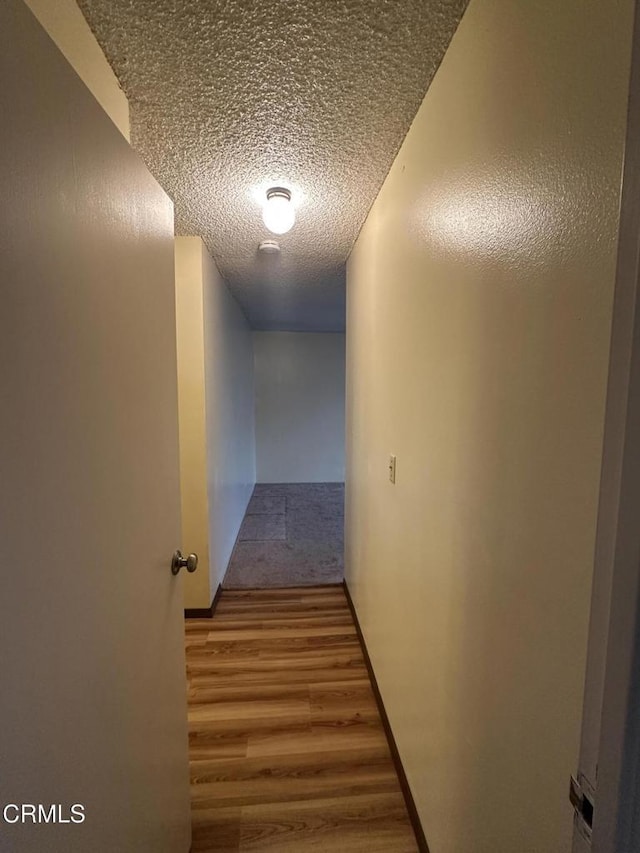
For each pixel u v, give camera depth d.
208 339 2.35
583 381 0.50
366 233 1.84
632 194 0.36
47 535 0.54
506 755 0.69
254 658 1.97
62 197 0.57
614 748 0.38
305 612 2.40
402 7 0.81
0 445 0.46
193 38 0.89
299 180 1.50
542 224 0.58
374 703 1.68
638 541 0.35
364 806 1.25
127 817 0.76
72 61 0.80
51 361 0.55
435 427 1.01
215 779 1.33
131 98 1.06
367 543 1.91
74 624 0.60
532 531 0.61
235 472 3.58
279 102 1.09
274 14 0.83
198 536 2.32
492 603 0.73
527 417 0.62
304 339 5.63
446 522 0.94
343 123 1.17
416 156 1.14
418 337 1.13
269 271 2.71
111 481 0.72
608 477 0.40
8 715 0.47
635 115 0.35
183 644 1.09
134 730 0.79
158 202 0.94
